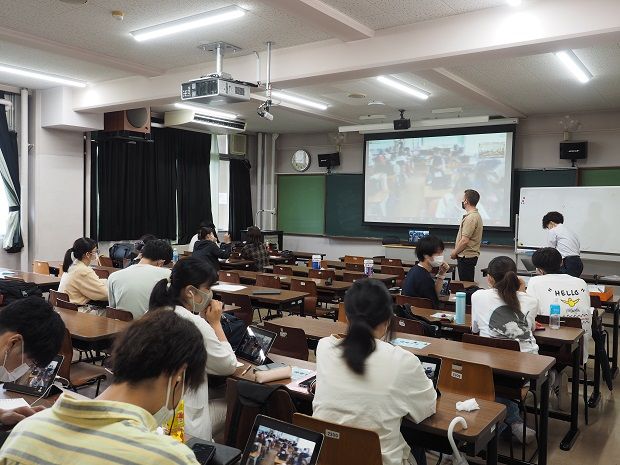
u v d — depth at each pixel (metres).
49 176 7.82
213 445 1.54
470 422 1.96
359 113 9.07
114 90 6.95
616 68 5.87
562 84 6.55
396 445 1.80
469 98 7.13
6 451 0.95
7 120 7.51
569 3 3.92
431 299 4.05
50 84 7.29
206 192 10.38
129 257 6.95
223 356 2.26
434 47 4.50
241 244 9.45
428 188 9.69
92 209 8.53
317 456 1.47
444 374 2.60
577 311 3.68
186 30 4.84
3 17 4.60
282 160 11.70
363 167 10.43
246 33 4.92
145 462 0.90
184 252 8.73
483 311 3.24
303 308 4.89
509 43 4.17
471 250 5.78
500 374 2.64
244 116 9.59
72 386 2.99
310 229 11.33
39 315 1.40
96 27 4.83
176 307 2.24
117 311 3.46
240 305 4.58
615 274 7.77
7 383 1.94
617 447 3.35
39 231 7.72
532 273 7.38
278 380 2.37
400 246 9.61
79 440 0.93
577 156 8.28
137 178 9.16
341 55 5.04
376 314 1.88
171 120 9.20
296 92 7.38
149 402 1.02
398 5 4.17
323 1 4.11
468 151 9.26
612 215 7.76
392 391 1.78
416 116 9.31
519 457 3.14
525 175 8.87
